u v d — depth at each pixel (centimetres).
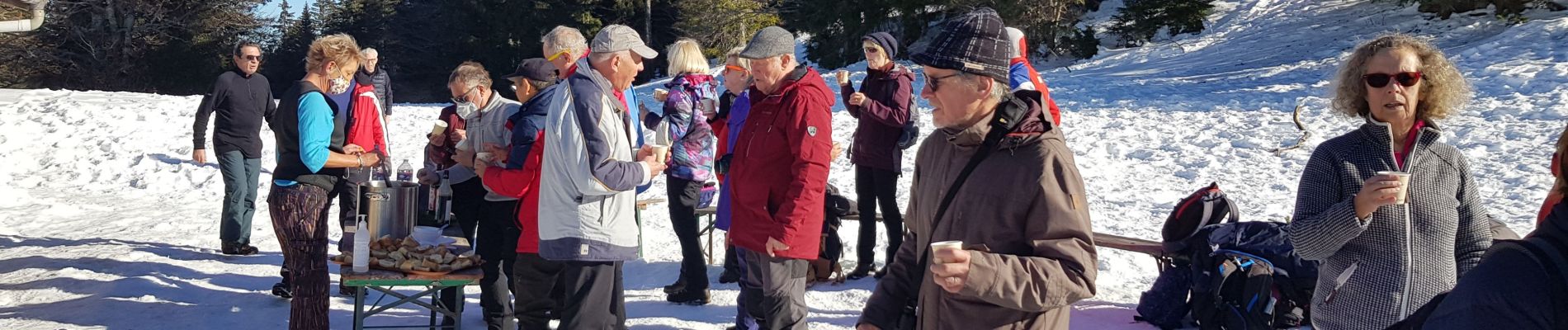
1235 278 481
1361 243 293
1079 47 3044
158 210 976
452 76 520
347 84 494
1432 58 287
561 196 393
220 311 583
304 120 445
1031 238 239
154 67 5028
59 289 632
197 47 5100
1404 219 286
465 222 556
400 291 639
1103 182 1069
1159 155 1218
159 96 1948
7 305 595
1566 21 1989
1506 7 2391
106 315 570
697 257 585
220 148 748
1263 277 476
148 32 5075
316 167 448
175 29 5175
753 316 457
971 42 242
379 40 5881
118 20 5088
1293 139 1255
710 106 570
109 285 639
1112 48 3141
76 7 4988
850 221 827
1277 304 490
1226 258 486
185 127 1543
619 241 398
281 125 457
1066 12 3173
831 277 648
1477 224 299
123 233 845
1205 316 488
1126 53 2983
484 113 486
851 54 3584
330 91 489
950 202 254
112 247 771
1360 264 293
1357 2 2920
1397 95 282
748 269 454
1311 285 489
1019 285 226
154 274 679
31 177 1196
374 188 500
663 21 5012
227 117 747
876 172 611
